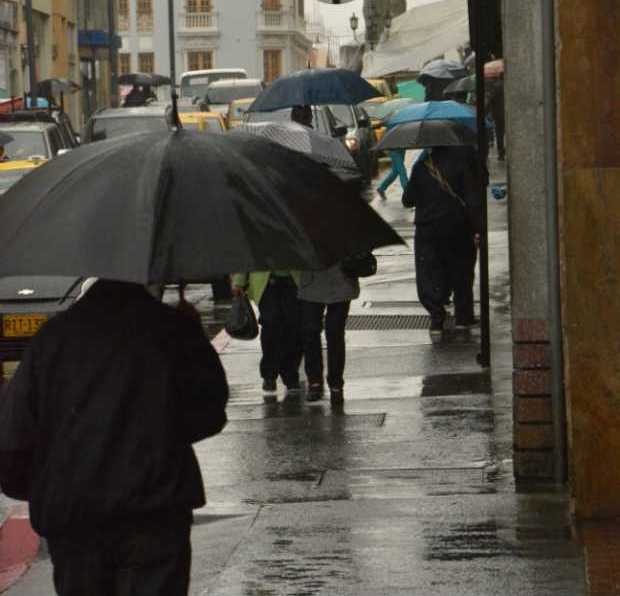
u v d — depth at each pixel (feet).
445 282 65.82
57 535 20.70
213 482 41.65
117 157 20.68
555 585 29.14
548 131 36.42
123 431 20.59
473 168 64.39
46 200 20.40
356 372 58.18
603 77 33.14
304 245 20.10
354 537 34.04
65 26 288.30
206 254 19.72
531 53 36.78
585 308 33.55
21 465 21.22
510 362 58.59
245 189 20.38
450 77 129.49
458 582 29.71
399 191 136.56
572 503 34.47
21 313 60.34
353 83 72.95
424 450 44.37
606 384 33.68
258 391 56.24
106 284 21.31
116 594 20.95
